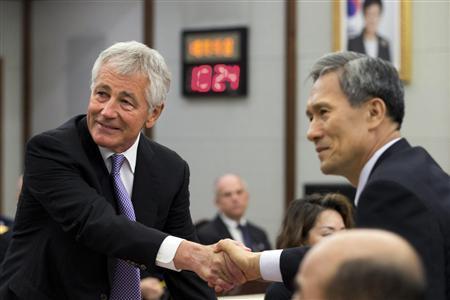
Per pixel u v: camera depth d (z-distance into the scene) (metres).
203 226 5.95
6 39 7.84
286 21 6.54
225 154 6.79
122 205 2.45
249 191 6.69
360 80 1.99
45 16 7.70
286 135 6.54
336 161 2.03
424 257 1.78
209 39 6.80
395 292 1.14
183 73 6.89
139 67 2.35
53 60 7.66
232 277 2.36
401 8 6.08
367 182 1.94
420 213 1.81
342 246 1.18
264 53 6.64
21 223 2.46
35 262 2.40
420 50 6.09
